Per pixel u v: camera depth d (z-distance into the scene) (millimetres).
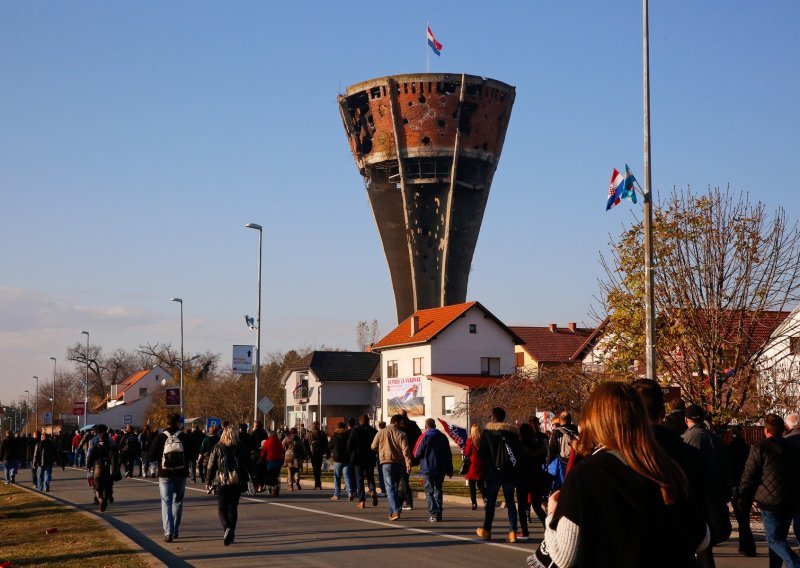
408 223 89562
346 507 21766
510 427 14703
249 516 19672
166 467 15328
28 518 20047
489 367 69062
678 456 5152
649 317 20609
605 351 24547
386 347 71938
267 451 25594
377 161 90500
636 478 3578
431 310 73000
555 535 3684
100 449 21750
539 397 35062
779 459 10445
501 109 92562
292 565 12367
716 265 21969
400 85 89938
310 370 81562
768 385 21688
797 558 10367
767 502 10445
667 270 22594
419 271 89688
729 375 21547
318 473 28859
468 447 19891
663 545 3557
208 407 94812
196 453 25125
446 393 65812
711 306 21828
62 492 29766
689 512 3668
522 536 14664
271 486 25672
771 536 10500
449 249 89688
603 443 3721
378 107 90938
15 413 171250
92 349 137625
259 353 47469
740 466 14086
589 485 3609
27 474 46938
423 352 68500
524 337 75500
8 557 13242
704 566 8031
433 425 17859
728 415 21016
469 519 18297
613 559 3541
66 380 180625
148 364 150500
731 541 14641
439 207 90438
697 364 22062
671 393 20125
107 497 21766
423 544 14297
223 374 110625
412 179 89875
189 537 15906
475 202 91875
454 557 12859
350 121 93812
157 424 104438
